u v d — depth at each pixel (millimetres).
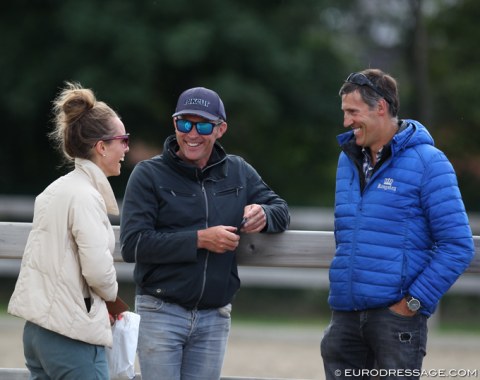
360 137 14477
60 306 13297
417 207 14094
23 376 16578
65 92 14438
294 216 48156
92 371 13477
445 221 13852
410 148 14234
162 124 59469
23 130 61156
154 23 53812
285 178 65938
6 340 34938
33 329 13641
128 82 53062
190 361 15219
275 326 46875
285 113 60406
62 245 13406
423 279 13820
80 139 13930
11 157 63469
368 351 14703
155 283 14891
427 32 72750
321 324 50531
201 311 15047
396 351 13977
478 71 70688
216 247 14422
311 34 60688
